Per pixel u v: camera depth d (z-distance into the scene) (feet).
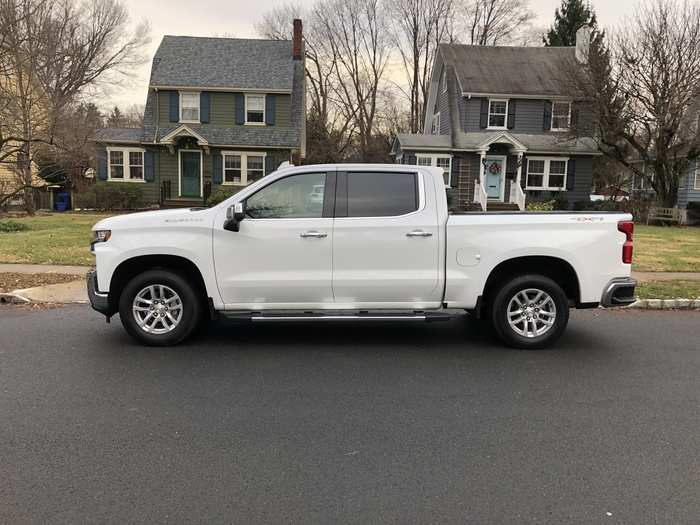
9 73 72.02
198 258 19.97
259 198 20.29
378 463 11.94
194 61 96.68
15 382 16.66
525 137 96.94
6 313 25.91
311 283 20.12
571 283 21.06
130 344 20.93
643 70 81.51
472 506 10.35
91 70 106.93
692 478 11.43
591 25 130.52
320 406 15.12
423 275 20.24
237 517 9.93
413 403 15.40
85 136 75.36
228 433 13.34
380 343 21.61
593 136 88.99
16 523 9.66
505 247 20.16
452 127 97.91
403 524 9.77
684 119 82.12
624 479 11.36
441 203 20.35
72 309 26.76
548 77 99.09
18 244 46.03
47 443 12.68
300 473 11.48
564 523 9.84
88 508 10.13
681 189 100.32
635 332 23.85
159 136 92.07
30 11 74.02
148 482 11.05
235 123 94.63
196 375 17.53
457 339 22.30
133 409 14.73
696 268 39.81
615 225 20.49
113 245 19.98
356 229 19.98
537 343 20.83
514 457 12.27
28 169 75.25
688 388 16.84
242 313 20.42
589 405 15.38
